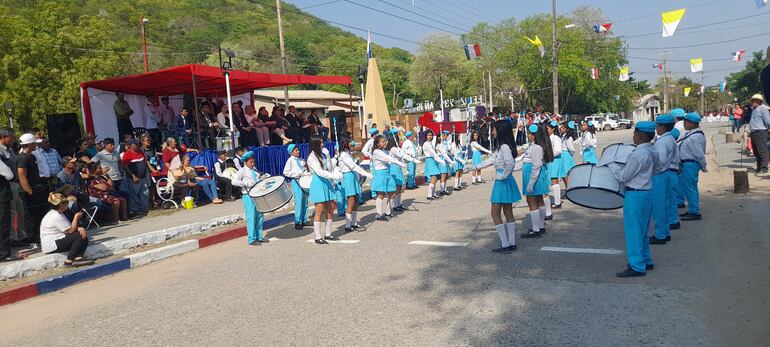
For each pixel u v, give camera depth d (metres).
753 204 9.30
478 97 58.44
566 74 50.72
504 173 7.12
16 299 6.76
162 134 15.00
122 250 8.60
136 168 11.55
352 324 5.07
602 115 53.78
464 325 4.87
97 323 5.66
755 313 4.73
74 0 70.62
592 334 4.49
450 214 10.77
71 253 7.75
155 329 5.32
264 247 8.95
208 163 13.56
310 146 8.81
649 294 5.36
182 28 83.44
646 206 5.91
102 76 34.69
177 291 6.64
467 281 6.18
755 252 6.50
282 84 17.83
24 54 33.19
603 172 6.40
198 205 12.90
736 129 30.28
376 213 11.70
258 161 14.41
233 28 92.56
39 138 9.45
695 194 8.59
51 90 33.44
